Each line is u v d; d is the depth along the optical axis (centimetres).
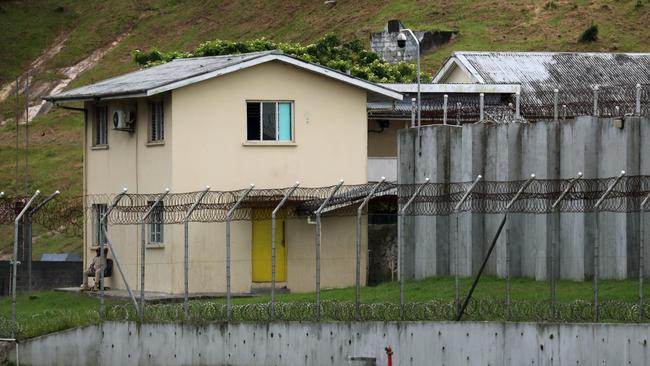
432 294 4916
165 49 16212
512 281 5144
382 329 4194
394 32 11450
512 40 13400
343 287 5891
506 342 4034
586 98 6988
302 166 6238
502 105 7044
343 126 6322
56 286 6700
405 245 5641
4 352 4534
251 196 5891
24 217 5159
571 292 4697
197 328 4416
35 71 16025
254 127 6172
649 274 4866
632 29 13300
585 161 5031
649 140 4891
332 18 15400
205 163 6041
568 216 5069
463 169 5459
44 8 17775
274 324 4319
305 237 6072
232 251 5966
